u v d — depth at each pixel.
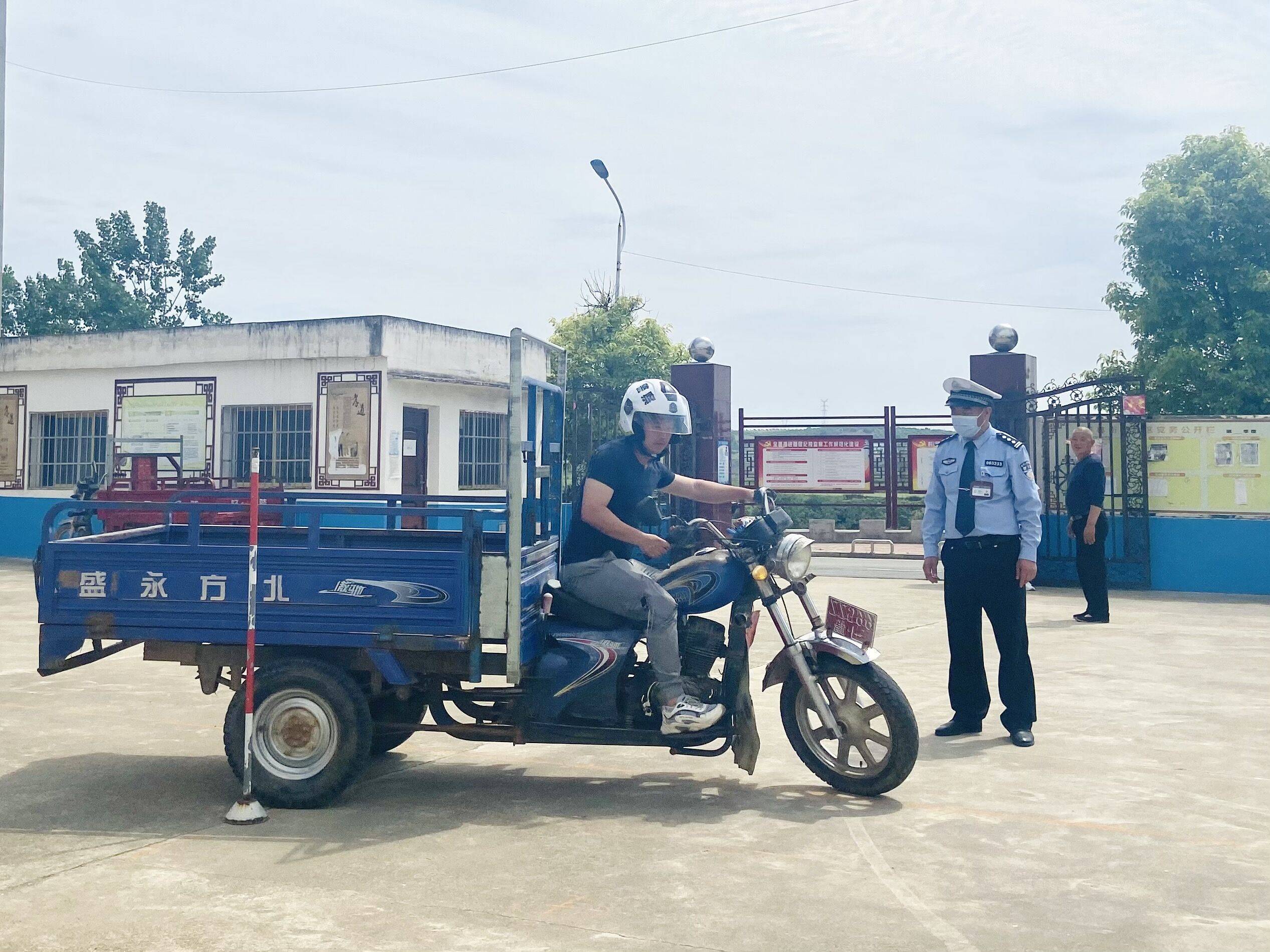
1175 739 6.21
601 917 3.63
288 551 5.03
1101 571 10.85
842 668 5.07
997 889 3.91
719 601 5.11
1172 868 4.14
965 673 6.37
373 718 5.64
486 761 5.84
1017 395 14.30
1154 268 20.61
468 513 4.95
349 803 5.03
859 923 3.59
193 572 5.12
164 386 17.23
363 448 15.83
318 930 3.52
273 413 16.56
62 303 37.19
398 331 15.94
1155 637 9.94
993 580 6.23
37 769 5.54
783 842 4.44
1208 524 13.53
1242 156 20.73
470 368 17.69
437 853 4.30
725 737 5.08
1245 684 7.76
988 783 5.34
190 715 6.79
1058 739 6.23
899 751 4.95
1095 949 3.40
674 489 5.49
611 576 5.08
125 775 5.45
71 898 3.81
